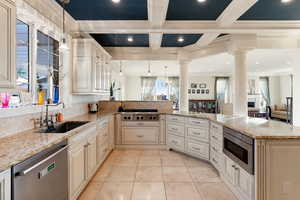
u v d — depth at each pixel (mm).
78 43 3613
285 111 10539
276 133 2102
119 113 4719
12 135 2029
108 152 4086
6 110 2006
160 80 12805
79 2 2906
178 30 3674
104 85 4574
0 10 1434
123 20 3635
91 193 2615
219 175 3170
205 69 10406
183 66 5723
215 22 3641
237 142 2426
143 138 4707
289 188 2016
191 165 3643
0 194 1187
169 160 3918
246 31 3736
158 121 4699
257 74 12047
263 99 12570
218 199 2465
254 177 2064
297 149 2021
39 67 2811
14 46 1572
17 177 1315
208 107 12312
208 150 3654
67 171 2080
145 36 4691
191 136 4035
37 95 2646
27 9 2314
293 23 3660
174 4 2979
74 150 2273
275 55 6629
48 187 1696
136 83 12812
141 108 5297
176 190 2701
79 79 3627
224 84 12727
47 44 3010
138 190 2701
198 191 2670
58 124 2785
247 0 2652
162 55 5832
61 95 3383
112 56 5793
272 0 2887
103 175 3195
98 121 3291
